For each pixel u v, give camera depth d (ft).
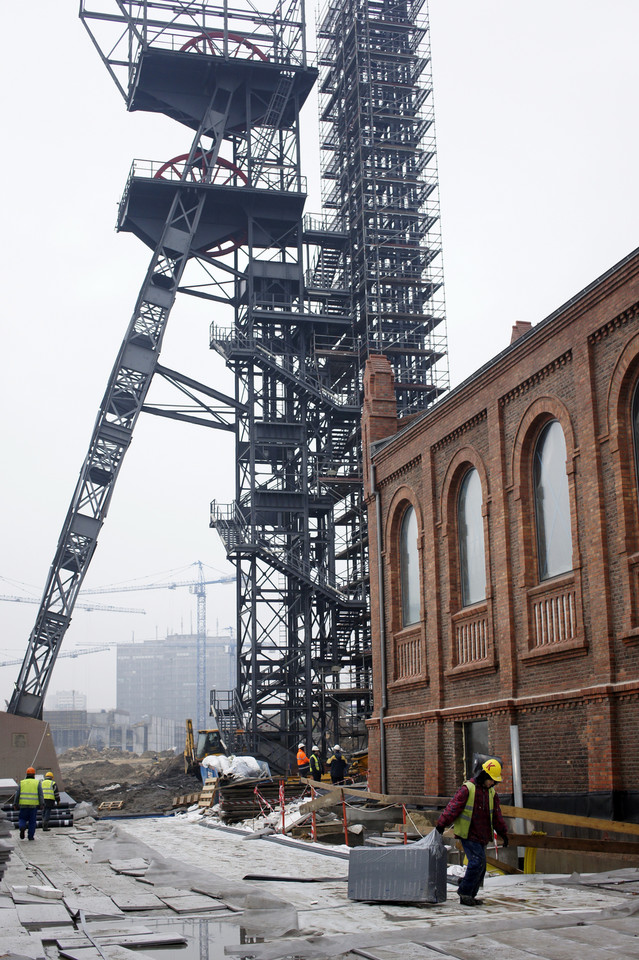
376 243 205.87
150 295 189.37
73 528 179.01
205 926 37.27
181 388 193.26
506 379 78.84
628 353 63.93
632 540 63.41
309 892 45.60
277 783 113.60
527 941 32.12
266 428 191.83
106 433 182.60
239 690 188.65
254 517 185.06
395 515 101.65
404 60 220.43
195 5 202.39
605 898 41.01
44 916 38.47
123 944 32.91
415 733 92.99
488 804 40.29
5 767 150.51
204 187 194.80
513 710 74.84
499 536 78.89
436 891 40.29
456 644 87.20
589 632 66.85
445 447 90.58
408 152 217.56
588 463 67.15
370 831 84.48
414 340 207.51
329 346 206.90
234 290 201.87
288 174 206.90
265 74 205.26
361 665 193.47
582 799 66.08
